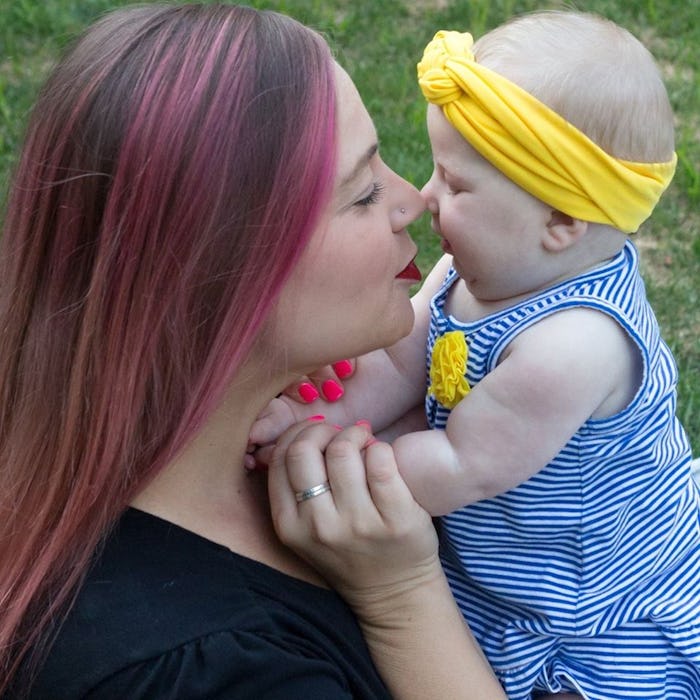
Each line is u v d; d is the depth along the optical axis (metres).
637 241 4.35
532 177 1.63
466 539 1.86
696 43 5.83
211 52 1.37
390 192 1.58
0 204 1.58
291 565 1.61
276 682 1.36
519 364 1.65
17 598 1.39
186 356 1.39
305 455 1.58
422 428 2.00
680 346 3.68
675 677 1.94
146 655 1.34
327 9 6.02
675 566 1.94
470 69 1.64
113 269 1.37
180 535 1.48
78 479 1.41
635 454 1.79
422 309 1.97
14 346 1.48
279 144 1.36
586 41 1.66
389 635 1.62
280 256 1.38
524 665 1.89
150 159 1.33
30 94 5.14
